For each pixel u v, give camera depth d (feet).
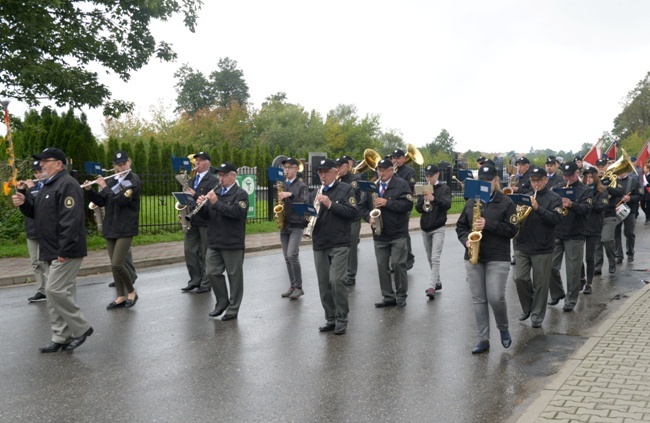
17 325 26.00
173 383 19.06
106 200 28.78
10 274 36.32
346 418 16.46
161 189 58.29
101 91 59.57
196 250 32.78
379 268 29.40
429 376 19.83
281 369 20.45
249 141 192.85
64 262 21.81
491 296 22.08
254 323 26.53
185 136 166.61
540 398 17.13
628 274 38.58
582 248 29.04
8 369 20.38
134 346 23.00
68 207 21.62
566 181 31.37
